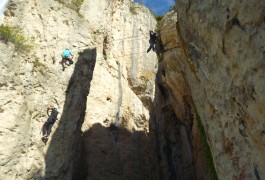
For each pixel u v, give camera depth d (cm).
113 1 3459
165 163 3023
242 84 866
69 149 1747
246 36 821
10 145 1379
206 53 1127
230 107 973
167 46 2238
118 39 3381
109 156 2723
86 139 2642
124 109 3116
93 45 2073
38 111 1572
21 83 1492
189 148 2508
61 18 1905
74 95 1823
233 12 883
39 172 1512
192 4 1205
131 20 3684
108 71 3055
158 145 3195
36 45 1666
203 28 1109
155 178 3044
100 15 2770
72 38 1922
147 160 3084
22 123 1459
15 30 1580
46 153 1575
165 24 2228
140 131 3234
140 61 3597
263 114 773
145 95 3541
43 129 1580
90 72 2009
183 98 2378
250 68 813
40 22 1752
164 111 2866
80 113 1889
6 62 1441
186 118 2458
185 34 1365
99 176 2567
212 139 1152
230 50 920
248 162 888
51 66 1714
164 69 2477
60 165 1652
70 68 1825
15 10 1642
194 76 1323
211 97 1121
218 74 1039
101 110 2848
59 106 1698
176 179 2759
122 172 2756
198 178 2236
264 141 781
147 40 3769
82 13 2539
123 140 2944
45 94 1630
